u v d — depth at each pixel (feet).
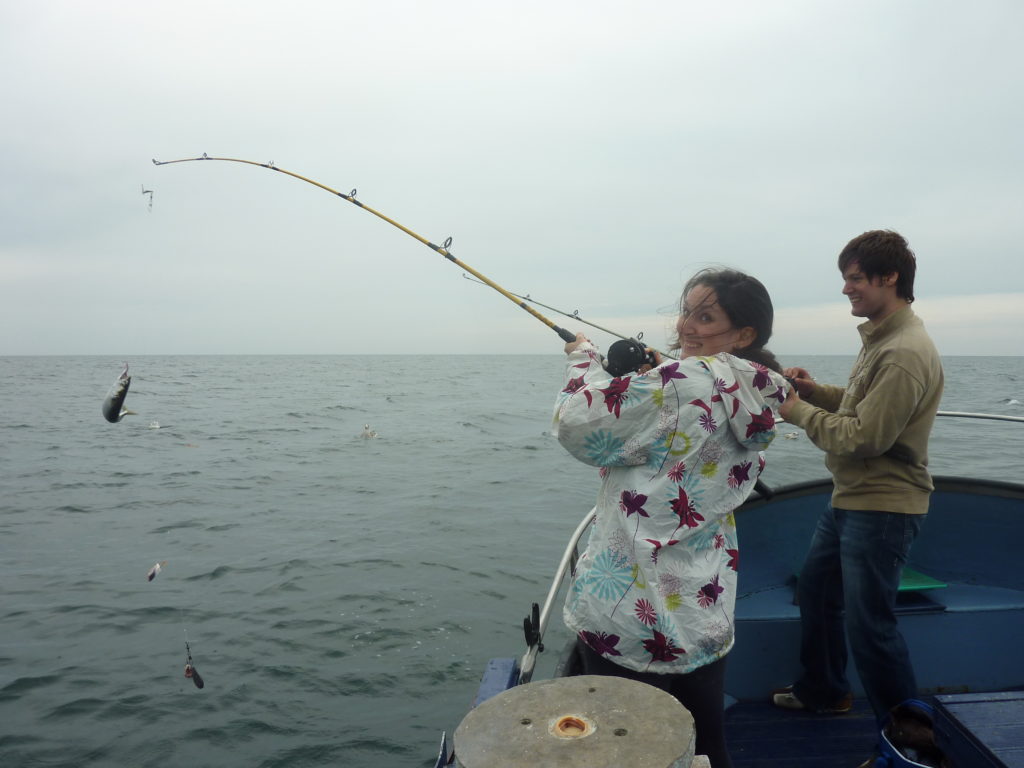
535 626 6.79
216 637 20.74
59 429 76.23
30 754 15.40
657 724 3.67
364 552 28.76
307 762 15.14
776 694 9.44
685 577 5.40
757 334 6.00
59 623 21.75
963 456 49.37
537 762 3.42
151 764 15.11
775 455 48.75
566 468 50.42
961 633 9.54
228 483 44.37
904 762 7.00
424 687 17.99
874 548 7.52
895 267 7.24
